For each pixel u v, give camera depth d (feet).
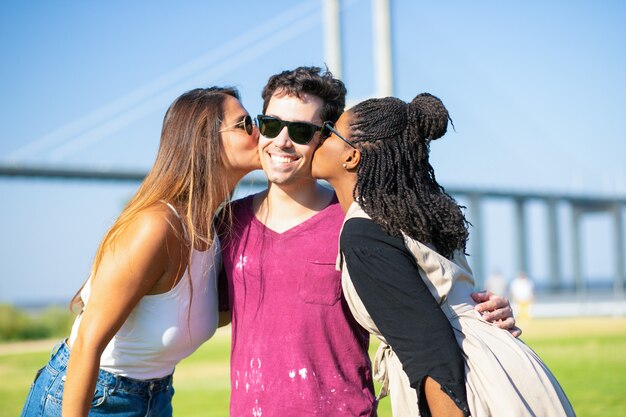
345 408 7.82
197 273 7.99
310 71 8.17
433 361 6.40
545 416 6.57
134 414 8.09
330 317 7.88
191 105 8.13
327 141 7.60
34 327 60.34
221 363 32.60
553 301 115.44
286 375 7.81
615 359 31.42
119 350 7.93
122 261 7.45
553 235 179.32
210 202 8.02
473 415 6.43
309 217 8.19
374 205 6.94
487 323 7.04
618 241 178.40
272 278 7.97
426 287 6.70
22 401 23.40
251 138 8.27
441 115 7.20
